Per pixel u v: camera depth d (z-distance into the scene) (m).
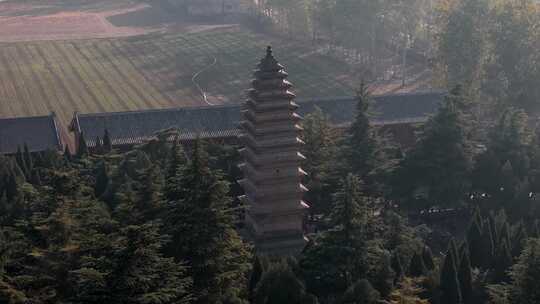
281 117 103.25
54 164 122.25
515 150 128.25
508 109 138.00
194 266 77.06
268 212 104.62
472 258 100.38
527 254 78.69
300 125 122.56
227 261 79.00
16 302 67.31
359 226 86.94
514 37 179.38
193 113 147.50
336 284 86.56
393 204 124.38
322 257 87.12
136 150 120.44
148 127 144.62
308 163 118.25
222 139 144.25
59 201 85.44
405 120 153.50
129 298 66.12
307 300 81.69
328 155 119.50
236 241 80.81
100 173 112.44
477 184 126.38
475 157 126.69
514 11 182.50
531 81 176.38
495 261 96.38
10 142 144.38
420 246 95.69
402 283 82.12
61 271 72.69
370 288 80.62
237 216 115.81
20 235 82.06
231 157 122.12
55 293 69.12
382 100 157.00
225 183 80.62
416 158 122.31
